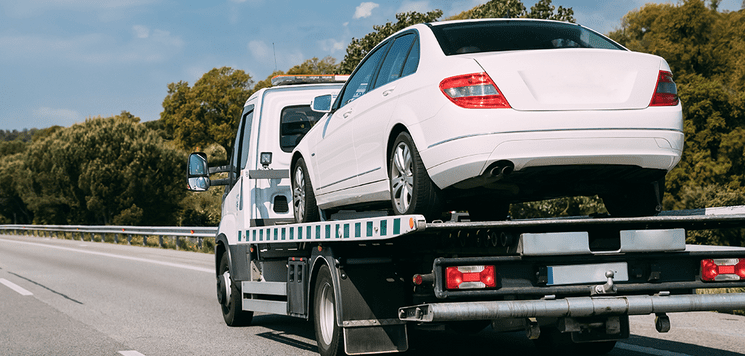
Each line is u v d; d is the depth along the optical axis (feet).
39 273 53.88
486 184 16.02
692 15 157.89
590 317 16.10
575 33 18.57
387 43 20.76
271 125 28.78
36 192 219.20
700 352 20.80
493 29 18.30
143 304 35.58
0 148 399.65
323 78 30.60
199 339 25.38
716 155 130.52
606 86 15.62
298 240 21.25
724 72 156.76
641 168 15.81
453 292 14.79
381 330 18.48
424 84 16.93
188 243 85.66
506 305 14.80
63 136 214.69
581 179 16.57
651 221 15.58
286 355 22.12
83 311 33.09
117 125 209.97
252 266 26.76
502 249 15.52
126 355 22.30
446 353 21.65
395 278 18.72
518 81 15.37
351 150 20.88
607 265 15.49
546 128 15.17
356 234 17.20
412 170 17.29
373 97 19.66
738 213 16.97
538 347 21.42
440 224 14.46
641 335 23.93
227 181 31.40
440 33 18.15
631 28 168.76
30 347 23.90
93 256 73.41
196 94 279.08
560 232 15.06
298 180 26.27
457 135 15.55
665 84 16.02
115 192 201.77
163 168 204.64
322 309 20.20
